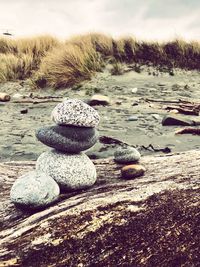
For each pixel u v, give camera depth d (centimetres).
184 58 178
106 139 82
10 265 33
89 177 50
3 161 71
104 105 123
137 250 34
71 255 34
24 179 45
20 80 172
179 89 148
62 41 213
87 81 157
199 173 49
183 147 76
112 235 36
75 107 51
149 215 38
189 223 36
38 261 33
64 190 49
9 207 47
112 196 44
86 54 172
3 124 101
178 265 32
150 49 184
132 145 79
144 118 103
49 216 41
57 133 51
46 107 125
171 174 51
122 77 163
